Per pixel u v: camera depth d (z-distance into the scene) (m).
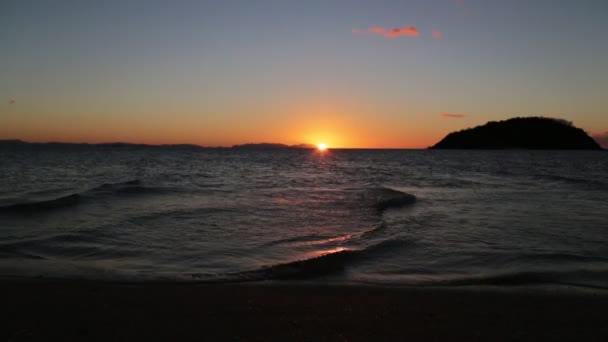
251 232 9.88
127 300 5.40
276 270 6.80
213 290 5.87
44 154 83.12
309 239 9.23
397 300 5.54
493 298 5.62
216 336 4.36
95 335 4.32
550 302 5.46
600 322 4.81
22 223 10.46
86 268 6.86
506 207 14.12
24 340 4.17
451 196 17.50
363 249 8.12
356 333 4.49
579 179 28.48
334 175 32.56
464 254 7.96
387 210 13.17
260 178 28.30
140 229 10.01
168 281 6.25
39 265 6.96
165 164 50.44
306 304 5.37
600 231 10.09
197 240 9.02
